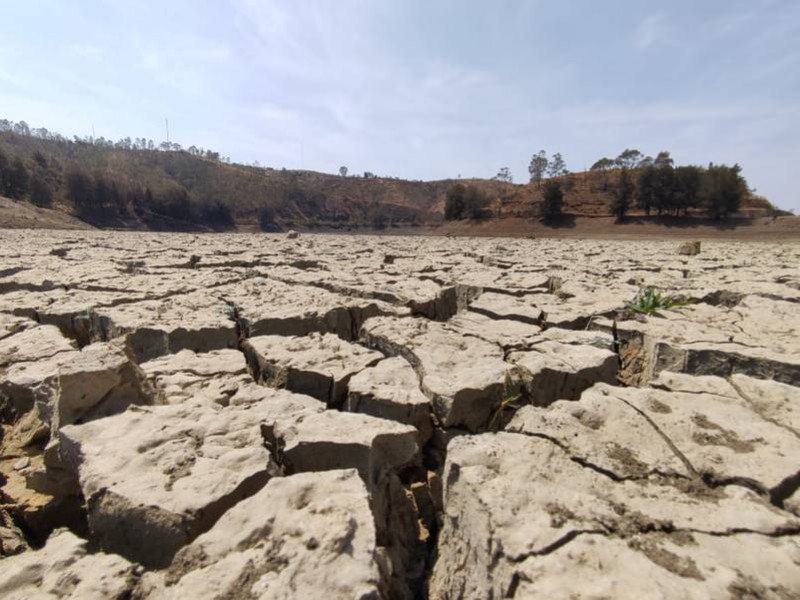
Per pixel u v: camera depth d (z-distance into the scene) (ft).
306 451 9.30
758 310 21.26
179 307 22.11
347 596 5.62
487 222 198.08
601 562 6.12
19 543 9.34
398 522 9.72
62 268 34.94
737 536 6.66
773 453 8.59
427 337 17.19
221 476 8.22
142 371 12.01
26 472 11.17
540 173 230.27
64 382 10.21
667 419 9.73
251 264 41.83
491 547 6.57
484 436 9.02
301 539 6.44
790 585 5.84
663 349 16.46
